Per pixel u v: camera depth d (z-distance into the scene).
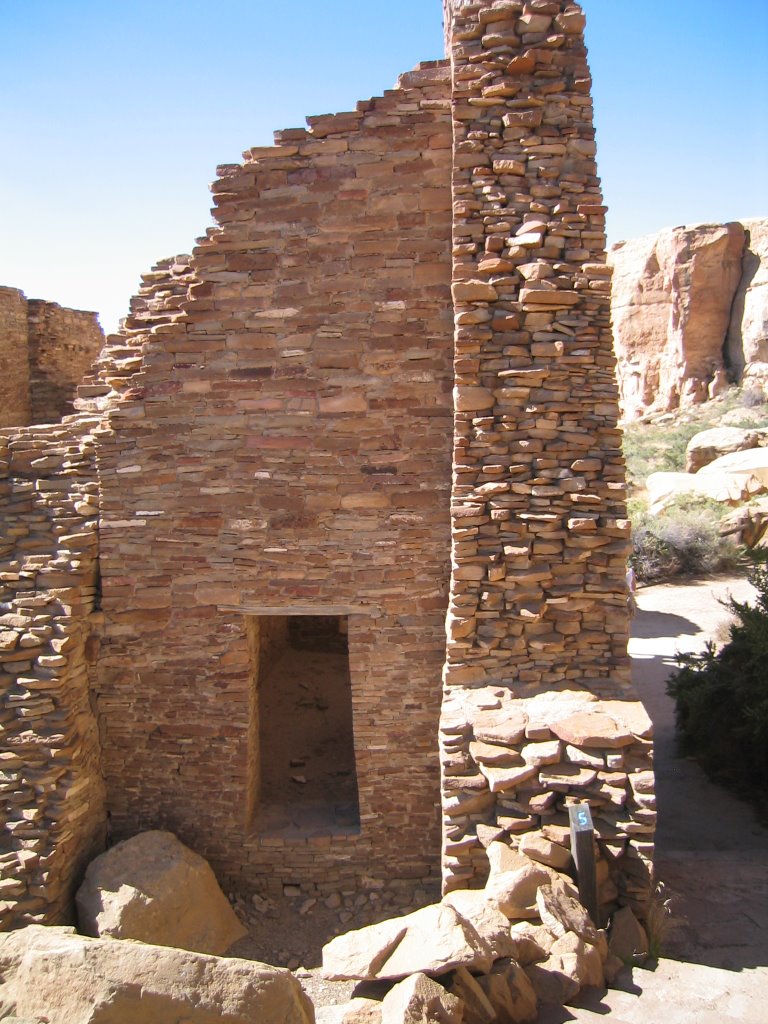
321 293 6.72
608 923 5.21
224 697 7.08
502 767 5.55
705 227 37.31
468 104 6.38
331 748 9.05
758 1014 4.46
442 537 6.79
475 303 6.34
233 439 6.91
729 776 8.27
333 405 6.79
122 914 5.97
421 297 6.65
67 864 6.36
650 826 5.26
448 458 6.74
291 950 6.45
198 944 6.27
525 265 6.30
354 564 6.86
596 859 5.23
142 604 7.06
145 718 7.16
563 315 6.31
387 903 6.93
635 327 41.66
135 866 6.38
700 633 13.73
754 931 5.46
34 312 13.50
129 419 6.98
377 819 7.08
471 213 6.36
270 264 6.75
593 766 5.50
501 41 6.36
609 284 6.31
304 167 6.65
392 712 6.94
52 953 3.50
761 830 7.35
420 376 6.71
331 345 6.75
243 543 6.94
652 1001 4.56
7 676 6.56
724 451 24.00
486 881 5.48
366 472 6.80
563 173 6.39
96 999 3.33
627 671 6.26
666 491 21.91
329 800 7.88
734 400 34.72
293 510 6.88
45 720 6.47
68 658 6.66
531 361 6.32
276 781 8.29
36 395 13.62
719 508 20.25
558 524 6.29
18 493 7.12
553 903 4.89
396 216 6.61
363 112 6.57
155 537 7.03
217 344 6.86
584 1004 4.51
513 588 6.30
